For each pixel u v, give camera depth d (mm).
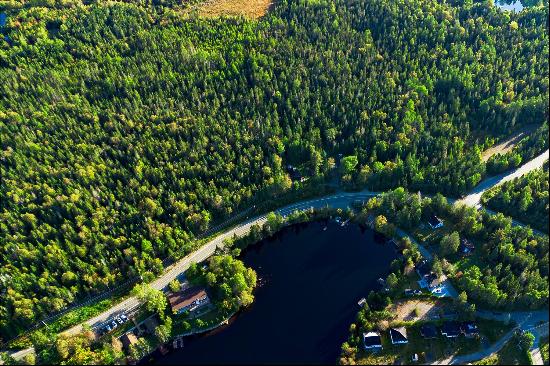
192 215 183750
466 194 191750
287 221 191625
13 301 157500
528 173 184500
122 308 163125
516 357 139875
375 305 157125
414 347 144250
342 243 185750
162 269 173250
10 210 180625
